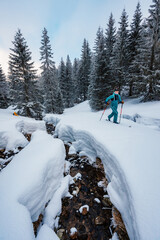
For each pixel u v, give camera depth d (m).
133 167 1.90
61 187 2.94
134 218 1.26
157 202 1.29
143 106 10.14
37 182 2.10
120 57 15.09
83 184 3.36
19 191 1.82
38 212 2.10
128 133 3.51
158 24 10.08
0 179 2.09
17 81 11.33
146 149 2.38
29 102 11.91
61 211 2.54
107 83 14.88
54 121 11.42
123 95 17.56
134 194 1.45
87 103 22.03
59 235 2.07
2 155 4.94
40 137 4.56
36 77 12.10
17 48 11.19
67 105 26.44
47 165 2.60
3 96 17.83
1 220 1.37
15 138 5.48
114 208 2.26
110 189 2.17
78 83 28.50
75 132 5.11
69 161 4.62
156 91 10.74
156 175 1.67
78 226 2.23
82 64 26.91
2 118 7.57
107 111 11.98
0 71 17.94
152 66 11.15
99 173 3.69
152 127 5.38
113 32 19.27
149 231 1.07
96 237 2.04
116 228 2.01
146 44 10.84
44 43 16.09
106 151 2.74
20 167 2.43
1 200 1.64
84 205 2.66
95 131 4.00
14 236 1.23
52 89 18.20
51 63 16.94
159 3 9.65
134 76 12.17
